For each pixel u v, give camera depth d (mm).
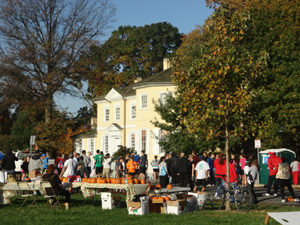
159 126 37000
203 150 34312
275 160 23109
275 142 32000
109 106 57812
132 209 15523
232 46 17125
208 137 18141
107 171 30531
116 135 55438
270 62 32781
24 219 14461
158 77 50500
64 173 22547
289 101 31312
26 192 20641
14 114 65500
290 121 31344
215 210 17016
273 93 31266
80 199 20938
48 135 56031
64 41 53906
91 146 61750
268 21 33594
